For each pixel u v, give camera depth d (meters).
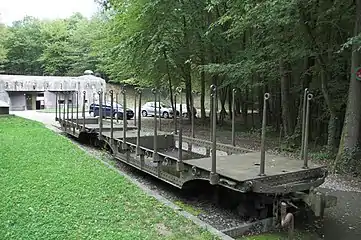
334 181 8.27
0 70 45.22
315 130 14.16
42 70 46.44
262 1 10.64
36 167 7.74
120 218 4.88
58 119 16.41
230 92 21.09
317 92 13.16
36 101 34.03
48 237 4.09
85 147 12.31
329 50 11.18
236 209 6.03
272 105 18.03
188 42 18.20
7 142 11.20
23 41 45.53
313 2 10.25
